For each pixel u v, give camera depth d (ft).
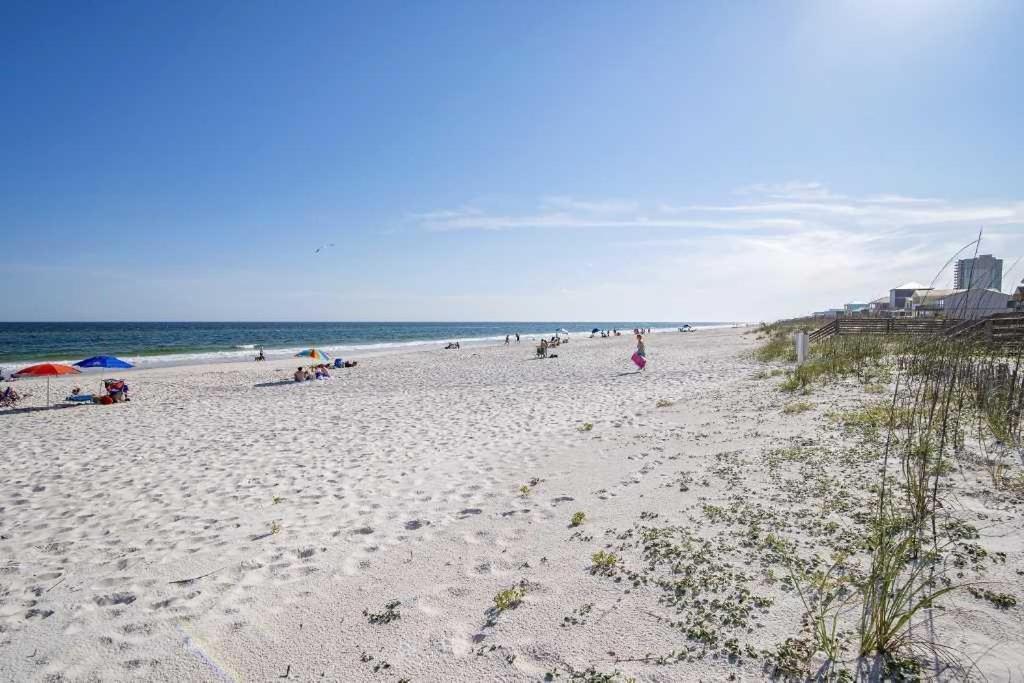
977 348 23.09
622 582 12.12
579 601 11.60
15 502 23.34
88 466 29.55
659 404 38.27
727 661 9.08
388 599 12.83
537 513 17.65
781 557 12.17
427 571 14.19
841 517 13.74
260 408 50.01
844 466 17.49
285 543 17.24
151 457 31.22
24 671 11.00
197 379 78.18
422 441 32.45
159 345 181.68
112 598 14.12
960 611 9.51
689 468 20.16
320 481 24.57
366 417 42.70
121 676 10.66
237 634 11.87
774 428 24.41
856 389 31.37
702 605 10.77
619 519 15.98
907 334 43.98
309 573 14.85
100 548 17.76
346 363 95.55
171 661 11.02
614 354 103.76
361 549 16.28
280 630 11.89
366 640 11.12
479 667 9.82
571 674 9.30
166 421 44.24
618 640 10.07
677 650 9.54
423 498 20.97
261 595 13.71
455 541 16.11
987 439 17.67
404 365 96.94
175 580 14.98
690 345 117.80
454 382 67.56
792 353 62.18
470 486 22.07
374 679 9.81
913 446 18.04
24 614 13.52
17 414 51.55
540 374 72.69
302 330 380.58
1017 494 13.43
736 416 29.14
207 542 17.76
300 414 45.55
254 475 26.22
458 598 12.47
